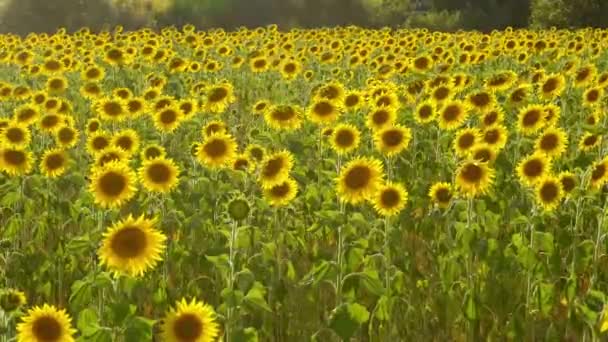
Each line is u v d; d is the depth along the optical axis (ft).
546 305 19.70
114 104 34.32
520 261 19.79
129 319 15.53
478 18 157.38
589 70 36.88
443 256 21.48
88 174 28.60
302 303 20.52
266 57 53.98
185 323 14.51
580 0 127.34
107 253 15.48
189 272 22.53
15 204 25.07
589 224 24.07
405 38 68.69
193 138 33.68
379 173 20.11
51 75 49.29
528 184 22.45
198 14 159.33
